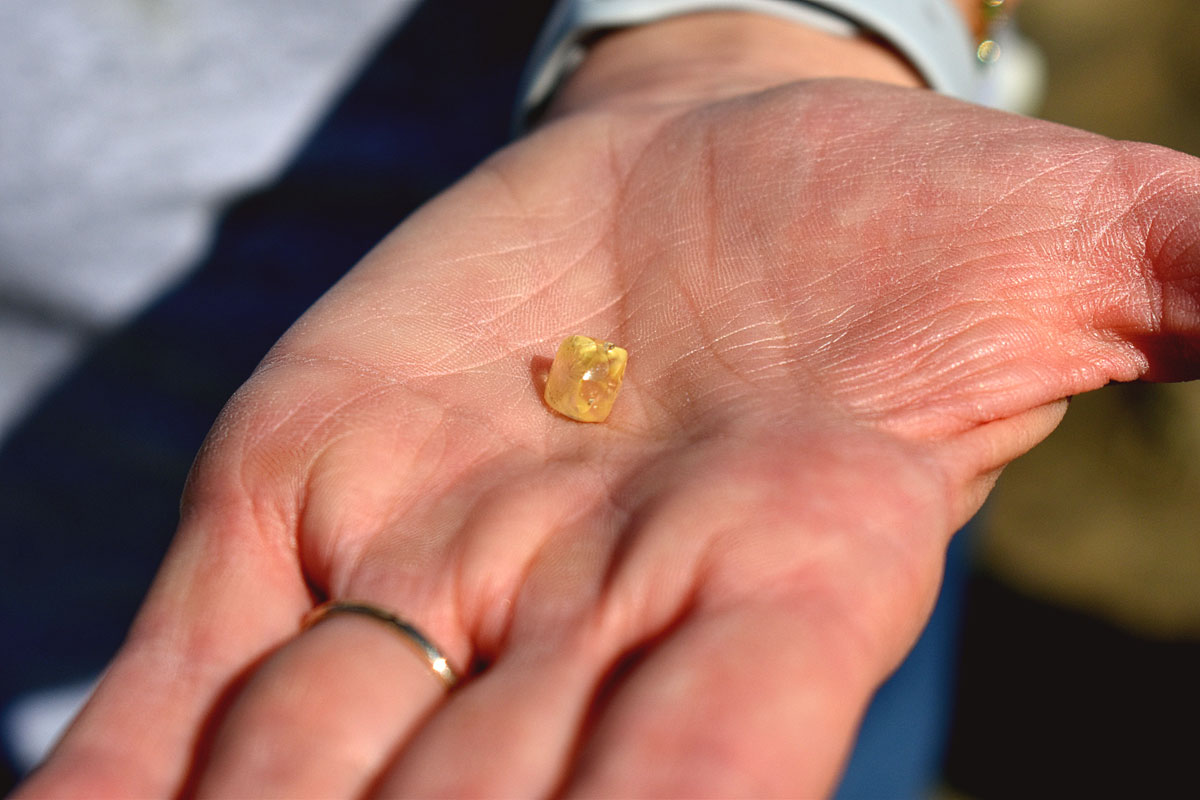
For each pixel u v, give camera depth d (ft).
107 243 1.00
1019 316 0.75
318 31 1.01
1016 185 0.76
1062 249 0.75
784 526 0.68
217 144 1.00
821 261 0.78
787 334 0.77
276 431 0.74
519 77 1.05
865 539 0.68
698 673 0.64
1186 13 1.90
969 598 1.55
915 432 0.72
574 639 0.67
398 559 0.71
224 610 0.70
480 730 0.65
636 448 0.74
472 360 0.79
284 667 0.67
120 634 1.01
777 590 0.66
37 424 1.01
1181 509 1.59
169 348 1.00
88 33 0.99
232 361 1.00
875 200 0.79
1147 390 1.65
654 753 0.63
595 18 0.97
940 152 0.78
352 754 0.65
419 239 0.82
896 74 0.96
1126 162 0.75
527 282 0.82
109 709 0.68
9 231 0.99
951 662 1.07
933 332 0.75
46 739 1.00
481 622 0.70
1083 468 1.66
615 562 0.69
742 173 0.82
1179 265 0.74
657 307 0.80
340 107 1.02
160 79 1.00
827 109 0.82
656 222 0.83
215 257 1.01
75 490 1.01
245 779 0.65
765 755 0.63
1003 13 1.04
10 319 1.01
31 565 1.01
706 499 0.69
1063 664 1.46
